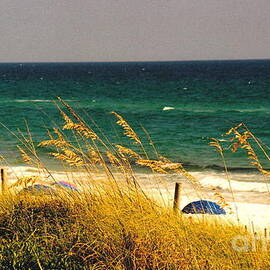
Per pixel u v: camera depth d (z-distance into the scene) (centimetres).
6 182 1073
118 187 585
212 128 4922
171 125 5212
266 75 18025
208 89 11119
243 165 2791
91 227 532
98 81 15188
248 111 6656
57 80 16000
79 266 495
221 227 582
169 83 13650
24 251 526
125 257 487
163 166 594
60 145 590
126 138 3747
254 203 1850
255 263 471
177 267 467
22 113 6216
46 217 592
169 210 608
